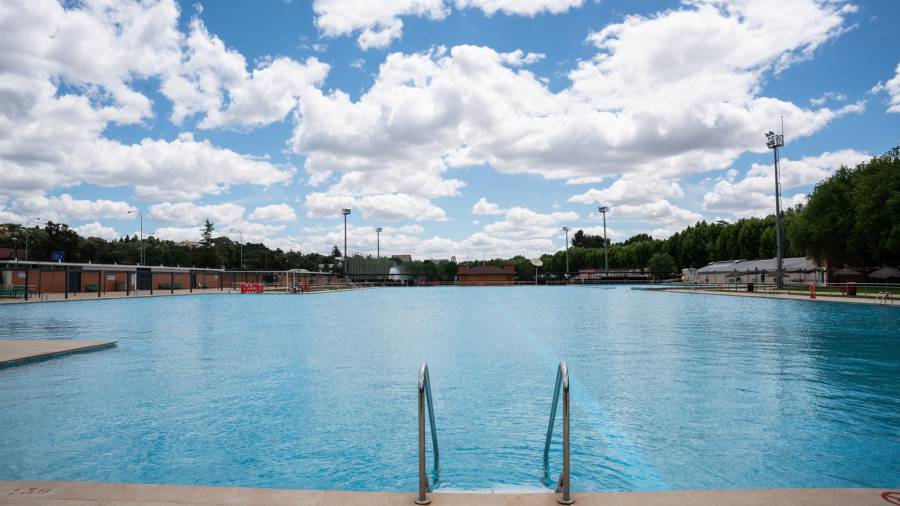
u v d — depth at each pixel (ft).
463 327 61.36
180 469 16.92
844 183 144.87
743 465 16.96
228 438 19.92
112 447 18.89
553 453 18.38
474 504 12.24
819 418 22.08
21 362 34.76
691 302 112.47
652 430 20.62
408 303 119.44
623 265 377.50
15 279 137.80
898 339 47.83
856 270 151.64
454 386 28.60
